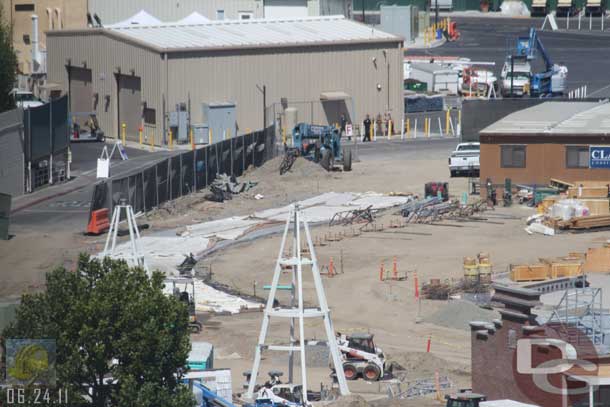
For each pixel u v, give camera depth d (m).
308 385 137.25
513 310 119.62
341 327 161.88
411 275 184.62
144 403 107.19
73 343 109.62
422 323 163.25
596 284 139.50
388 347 152.88
